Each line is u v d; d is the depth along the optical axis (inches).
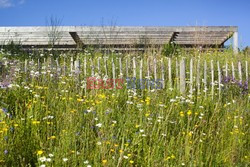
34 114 224.4
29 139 190.5
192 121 247.4
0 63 359.6
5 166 165.3
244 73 406.3
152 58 408.5
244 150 214.8
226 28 614.9
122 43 685.9
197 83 359.3
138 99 284.0
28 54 516.4
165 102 277.3
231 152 203.0
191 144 203.8
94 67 389.7
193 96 311.0
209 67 422.9
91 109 232.4
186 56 499.2
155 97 284.4
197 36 606.9
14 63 362.0
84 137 197.2
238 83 355.6
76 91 296.0
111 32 610.9
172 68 400.2
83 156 175.2
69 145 181.3
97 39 589.0
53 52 523.2
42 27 614.9
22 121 211.3
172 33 649.6
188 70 399.9
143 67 385.7
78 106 253.1
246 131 243.9
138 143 196.5
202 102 300.0
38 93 273.6
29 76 329.7
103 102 256.1
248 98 314.7
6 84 277.6
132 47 597.0
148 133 210.1
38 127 203.9
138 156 185.3
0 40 690.8
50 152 175.6
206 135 225.0
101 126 204.8
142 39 615.2
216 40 682.2
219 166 193.6
